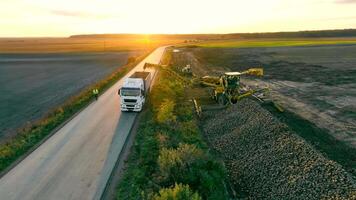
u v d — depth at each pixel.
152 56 93.06
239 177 16.97
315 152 15.82
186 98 36.03
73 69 80.94
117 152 19.70
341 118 26.78
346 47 117.00
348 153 18.81
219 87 32.41
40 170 17.48
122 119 27.05
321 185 13.55
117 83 47.19
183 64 72.44
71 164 18.11
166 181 15.14
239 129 22.23
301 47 121.88
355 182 13.37
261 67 65.75
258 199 14.77
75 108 31.39
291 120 25.88
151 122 25.27
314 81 47.19
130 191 14.94
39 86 55.72
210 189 14.42
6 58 118.94
